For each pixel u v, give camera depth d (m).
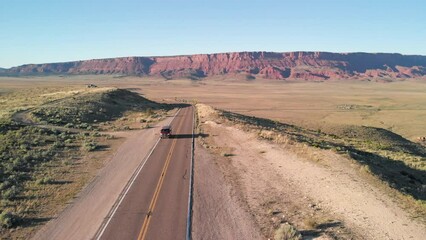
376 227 19.30
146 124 69.62
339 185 25.91
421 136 91.31
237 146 44.94
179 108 113.50
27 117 63.72
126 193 27.30
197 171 33.72
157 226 21.25
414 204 21.77
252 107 150.88
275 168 33.38
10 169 31.84
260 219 22.27
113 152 42.81
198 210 23.80
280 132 54.66
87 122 69.56
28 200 25.59
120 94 117.31
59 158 38.44
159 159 38.84
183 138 52.34
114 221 22.06
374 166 33.03
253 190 27.97
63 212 23.58
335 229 19.73
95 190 28.09
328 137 62.75
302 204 24.23
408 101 190.62
